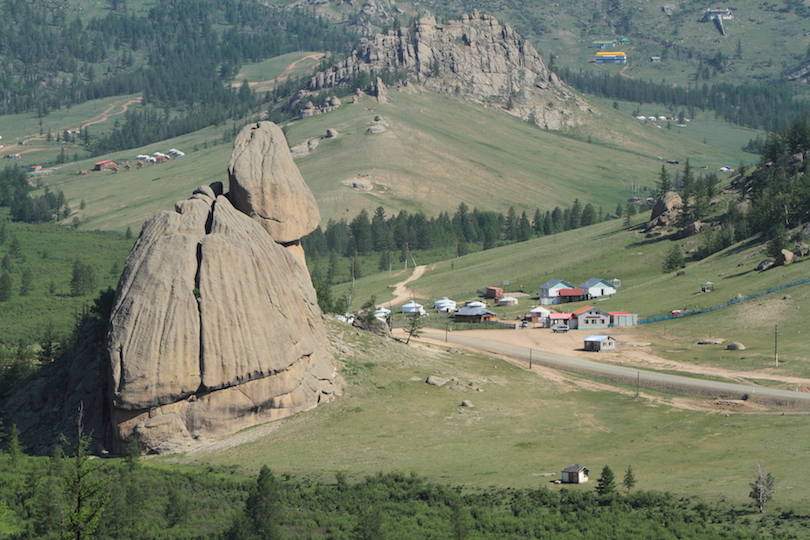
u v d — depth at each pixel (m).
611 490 66.69
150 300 88.25
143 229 95.81
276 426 91.25
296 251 108.62
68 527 47.03
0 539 59.34
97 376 94.94
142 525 62.25
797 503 60.00
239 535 58.47
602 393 110.69
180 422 87.50
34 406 96.94
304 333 98.06
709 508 61.16
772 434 82.31
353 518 63.91
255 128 109.62
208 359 87.81
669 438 86.31
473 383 111.38
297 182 106.44
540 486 70.19
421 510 65.12
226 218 96.56
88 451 87.94
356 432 89.69
